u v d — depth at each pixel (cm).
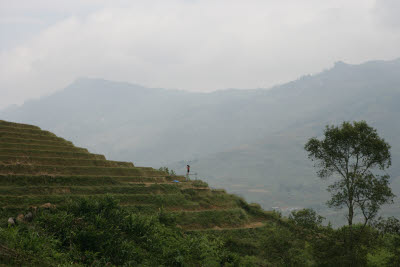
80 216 2739
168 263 2698
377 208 2622
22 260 1850
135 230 2920
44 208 2945
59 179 3712
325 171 2966
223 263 3172
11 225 2411
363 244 2672
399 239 2734
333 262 2652
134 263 2412
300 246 3008
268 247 3125
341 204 2823
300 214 2864
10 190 3188
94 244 2409
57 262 2034
